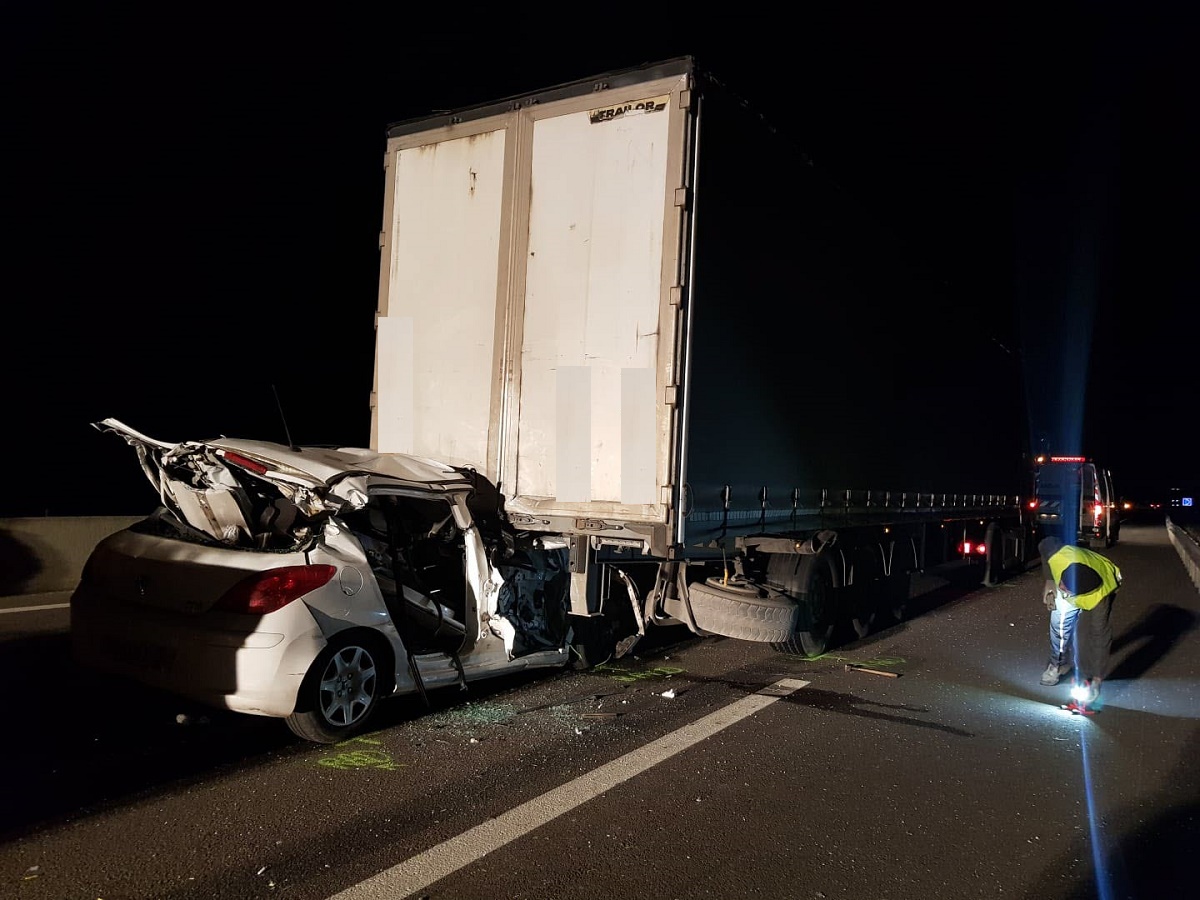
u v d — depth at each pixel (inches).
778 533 281.4
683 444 222.7
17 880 128.2
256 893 127.1
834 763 197.8
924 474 438.0
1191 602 480.1
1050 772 198.2
